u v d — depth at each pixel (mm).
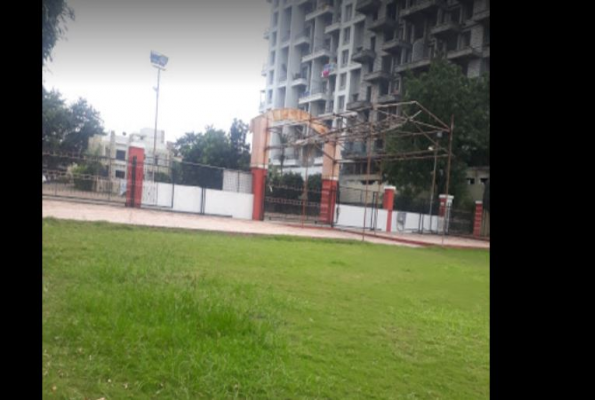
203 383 2719
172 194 17562
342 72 45719
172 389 2619
